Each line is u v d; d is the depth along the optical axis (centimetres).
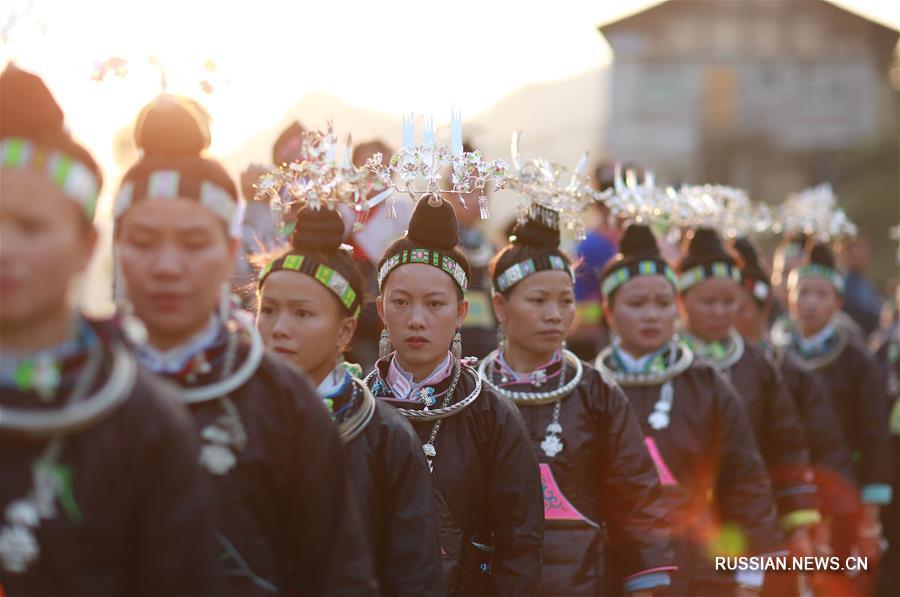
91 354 434
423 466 699
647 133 8362
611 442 916
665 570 896
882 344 1725
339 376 716
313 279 707
